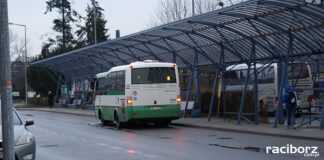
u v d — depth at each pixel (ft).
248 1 60.64
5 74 25.86
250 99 80.84
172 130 75.72
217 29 76.23
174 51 95.40
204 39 84.38
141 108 79.36
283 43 71.92
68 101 177.58
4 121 25.95
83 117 123.54
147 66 80.38
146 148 52.34
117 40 98.63
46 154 50.19
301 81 94.84
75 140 64.49
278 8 62.80
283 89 69.62
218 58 89.25
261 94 98.84
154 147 53.01
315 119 72.43
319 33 65.05
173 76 81.30
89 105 156.46
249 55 79.82
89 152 50.80
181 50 94.07
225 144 53.67
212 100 87.20
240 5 62.23
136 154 47.57
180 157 44.29
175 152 48.01
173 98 80.84
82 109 160.56
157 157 44.83
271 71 97.66
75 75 167.63
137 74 79.87
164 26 79.61
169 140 60.29
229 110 86.69
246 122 80.02
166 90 80.64
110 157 46.16
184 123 83.30
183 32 82.23
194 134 67.15
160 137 64.75
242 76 100.42
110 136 68.74
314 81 90.79
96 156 47.37
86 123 99.76
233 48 79.61
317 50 69.10
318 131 61.46
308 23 64.13
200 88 98.94
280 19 66.03
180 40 88.79
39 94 235.81
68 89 178.09
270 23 67.46
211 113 89.20
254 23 69.87
